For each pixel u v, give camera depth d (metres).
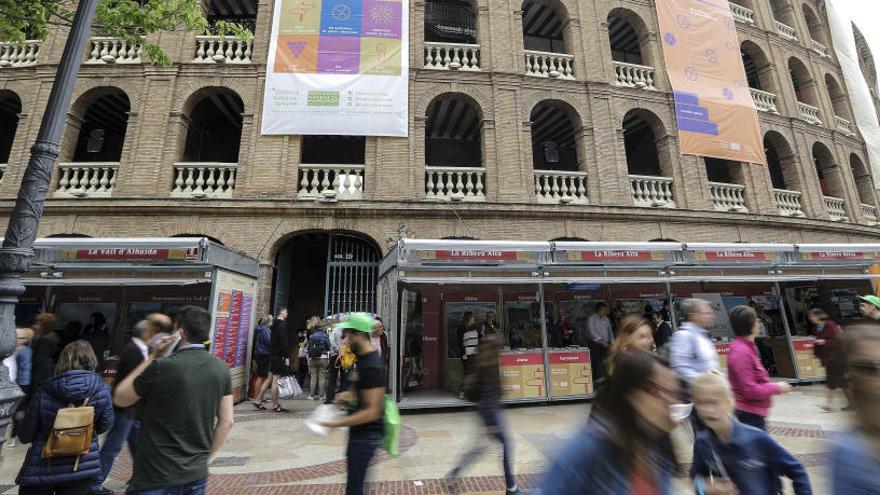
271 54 12.59
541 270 9.19
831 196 17.48
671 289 11.34
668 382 1.62
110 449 4.74
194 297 10.00
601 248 9.49
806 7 20.42
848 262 10.77
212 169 12.20
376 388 3.46
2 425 3.99
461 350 10.09
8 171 11.80
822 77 18.80
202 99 13.59
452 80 13.30
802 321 12.25
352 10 13.03
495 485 4.89
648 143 17.78
